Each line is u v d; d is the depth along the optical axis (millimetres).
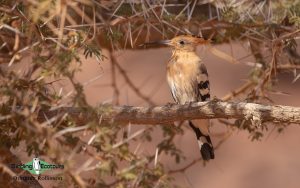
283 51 12258
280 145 20766
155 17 10250
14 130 8125
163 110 9031
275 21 11383
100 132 7539
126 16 10078
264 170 19938
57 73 7707
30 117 7324
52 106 8109
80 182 7238
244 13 11367
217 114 8930
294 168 20016
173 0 11734
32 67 8125
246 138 20875
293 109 8555
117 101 11445
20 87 8008
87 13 9938
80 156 7973
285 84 22609
